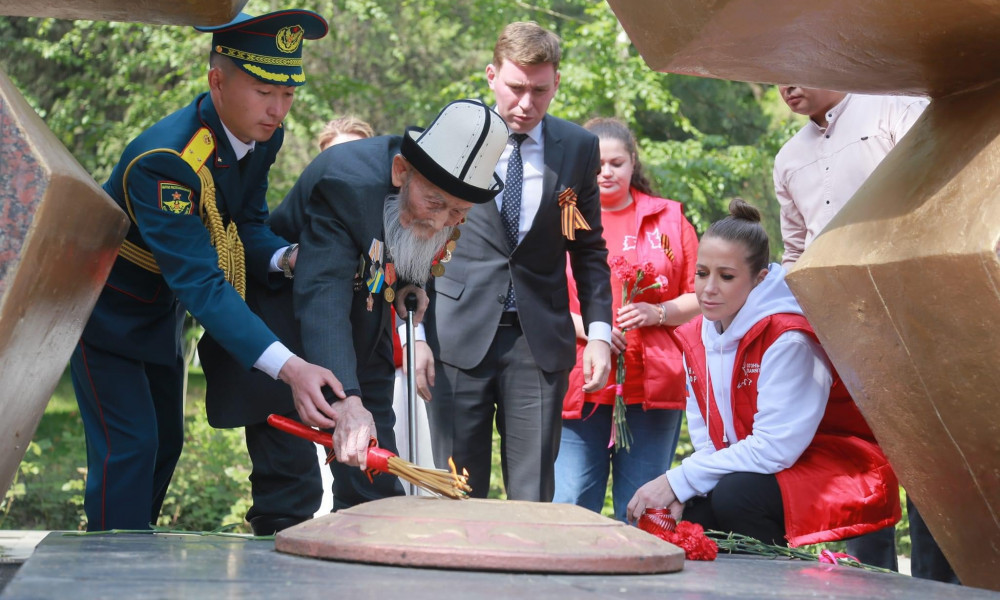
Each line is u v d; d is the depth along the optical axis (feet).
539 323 12.10
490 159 9.16
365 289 9.71
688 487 10.07
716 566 7.38
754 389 10.34
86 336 9.80
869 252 7.22
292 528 7.17
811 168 13.33
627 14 7.36
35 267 6.61
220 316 8.87
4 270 6.46
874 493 9.73
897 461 7.86
